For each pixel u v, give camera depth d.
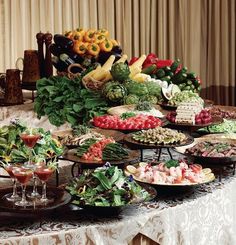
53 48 4.52
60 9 6.44
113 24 6.81
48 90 4.21
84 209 2.46
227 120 4.00
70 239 2.32
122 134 3.45
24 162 2.73
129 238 2.44
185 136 3.26
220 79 7.62
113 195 2.46
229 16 7.50
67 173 3.09
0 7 6.12
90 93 4.21
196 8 7.31
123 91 4.10
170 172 2.79
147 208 2.58
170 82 4.57
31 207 2.36
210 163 3.03
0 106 4.35
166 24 7.21
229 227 2.91
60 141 3.19
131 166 2.89
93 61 4.55
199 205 2.70
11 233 2.30
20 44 6.29
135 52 7.03
